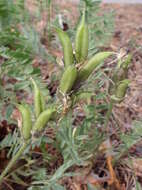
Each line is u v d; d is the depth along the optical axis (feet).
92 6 0.85
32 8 1.28
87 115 0.73
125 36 1.25
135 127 0.73
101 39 0.89
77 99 0.52
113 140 0.86
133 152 0.86
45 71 1.01
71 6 1.45
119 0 1.75
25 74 0.75
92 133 0.77
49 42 1.04
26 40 0.84
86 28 0.50
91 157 0.77
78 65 0.49
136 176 0.81
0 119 0.75
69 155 0.66
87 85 0.56
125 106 0.98
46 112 0.51
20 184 0.78
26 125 0.53
